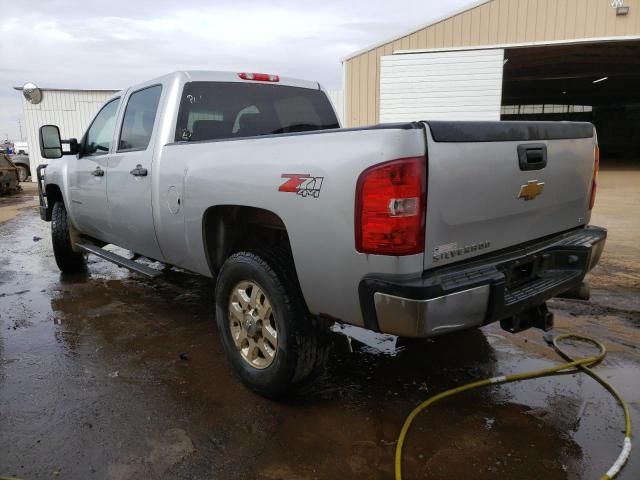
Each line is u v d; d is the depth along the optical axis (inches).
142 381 129.4
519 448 100.8
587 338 149.3
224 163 118.6
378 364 137.9
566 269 118.2
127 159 159.0
